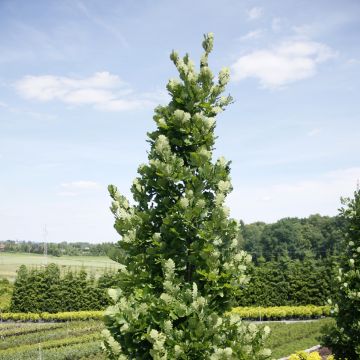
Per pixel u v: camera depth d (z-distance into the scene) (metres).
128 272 6.50
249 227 104.00
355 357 10.58
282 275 47.53
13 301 48.25
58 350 23.64
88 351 22.58
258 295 47.03
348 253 11.44
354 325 10.41
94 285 50.03
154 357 5.46
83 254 115.56
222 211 6.17
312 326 29.39
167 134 6.87
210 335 5.82
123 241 6.53
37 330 34.56
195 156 6.42
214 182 6.55
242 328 6.31
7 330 34.50
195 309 5.76
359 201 11.39
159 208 6.72
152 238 6.47
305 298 45.69
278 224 89.69
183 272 6.54
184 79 6.93
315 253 85.25
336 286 11.03
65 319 44.91
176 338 5.75
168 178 6.44
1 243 118.31
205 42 7.16
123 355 5.93
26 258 100.50
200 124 6.62
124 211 6.59
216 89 7.01
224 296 6.42
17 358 21.33
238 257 6.51
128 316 5.87
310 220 98.44
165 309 5.85
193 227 6.27
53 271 50.81
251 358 6.04
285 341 23.92
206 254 6.07
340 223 81.69
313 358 15.34
